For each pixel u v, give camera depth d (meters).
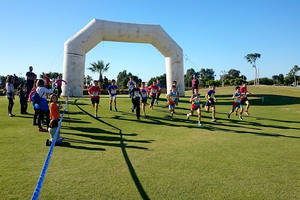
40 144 5.62
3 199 2.96
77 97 17.28
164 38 20.05
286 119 10.39
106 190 3.28
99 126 8.15
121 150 5.29
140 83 10.67
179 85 20.64
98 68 43.50
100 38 18.73
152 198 3.08
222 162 4.59
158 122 9.45
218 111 12.92
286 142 6.32
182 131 7.76
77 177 3.72
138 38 19.55
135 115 10.98
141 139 6.48
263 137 6.94
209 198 3.11
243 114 11.96
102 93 28.34
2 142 5.76
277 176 3.90
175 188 3.39
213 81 70.88
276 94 22.69
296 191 3.36
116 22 19.00
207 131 7.82
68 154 4.90
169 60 20.66
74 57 17.39
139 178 3.73
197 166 4.34
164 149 5.49
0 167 4.07
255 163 4.55
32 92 8.02
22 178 3.63
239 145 5.96
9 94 9.30
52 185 3.41
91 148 5.39
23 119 8.99
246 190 3.37
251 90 27.56
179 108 13.58
